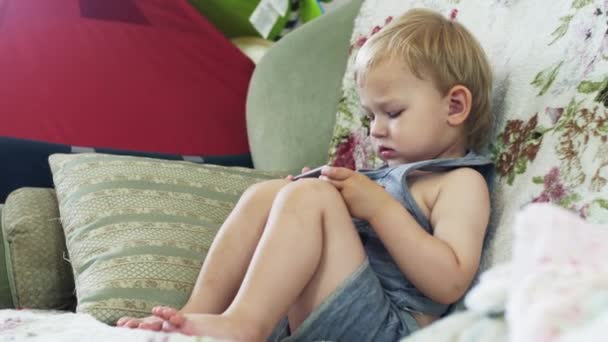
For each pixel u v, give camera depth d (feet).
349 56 4.97
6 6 5.96
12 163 5.26
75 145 5.53
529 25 3.76
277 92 5.44
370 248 3.49
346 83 4.88
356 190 3.26
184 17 6.47
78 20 6.12
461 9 4.25
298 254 3.01
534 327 1.62
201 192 4.19
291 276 2.98
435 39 3.58
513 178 3.45
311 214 3.09
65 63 5.86
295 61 5.40
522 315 1.70
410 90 3.51
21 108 5.53
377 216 3.23
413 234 3.15
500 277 1.97
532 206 2.05
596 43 3.33
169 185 4.15
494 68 3.84
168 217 3.92
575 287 1.69
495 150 3.65
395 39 3.59
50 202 4.32
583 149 3.16
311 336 3.08
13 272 4.01
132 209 3.92
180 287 3.55
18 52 5.77
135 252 3.65
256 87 5.64
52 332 2.89
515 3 3.91
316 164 5.07
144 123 5.87
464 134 3.69
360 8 5.13
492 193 3.55
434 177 3.51
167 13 6.42
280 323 3.26
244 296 2.91
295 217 3.07
